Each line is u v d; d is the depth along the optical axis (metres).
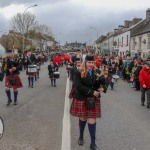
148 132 6.87
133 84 16.52
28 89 14.20
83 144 5.84
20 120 7.66
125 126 7.39
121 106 10.34
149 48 33.16
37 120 7.70
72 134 6.54
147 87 10.16
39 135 6.37
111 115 8.70
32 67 15.02
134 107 10.21
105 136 6.47
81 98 5.50
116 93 14.06
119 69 22.47
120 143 6.01
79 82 5.41
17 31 58.56
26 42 61.16
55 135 6.40
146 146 5.85
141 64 15.20
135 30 41.66
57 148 5.57
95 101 5.49
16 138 6.12
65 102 10.59
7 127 6.93
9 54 9.59
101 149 5.62
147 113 9.17
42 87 15.31
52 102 10.55
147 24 39.62
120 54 48.53
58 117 8.12
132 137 6.44
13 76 9.64
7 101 10.34
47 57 58.88
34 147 5.59
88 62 5.44
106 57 21.38
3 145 5.66
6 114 8.32
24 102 10.37
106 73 15.33
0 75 8.48
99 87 5.52
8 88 9.56
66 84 17.16
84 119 5.74
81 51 10.80
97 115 5.50
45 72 27.28
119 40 49.91
